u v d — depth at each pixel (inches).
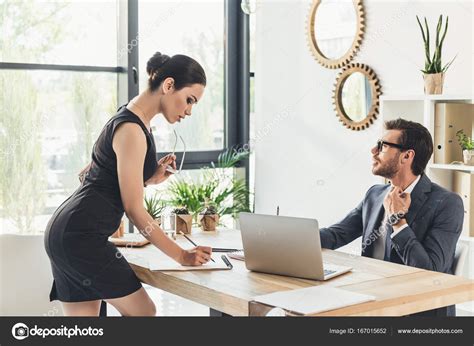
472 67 154.1
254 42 224.2
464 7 155.7
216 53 222.7
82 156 195.8
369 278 96.6
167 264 106.3
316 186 201.3
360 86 184.2
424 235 116.0
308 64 202.2
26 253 118.5
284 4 209.9
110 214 102.7
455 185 150.6
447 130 149.0
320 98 198.2
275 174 216.8
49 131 189.6
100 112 198.5
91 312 105.4
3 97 181.9
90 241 100.8
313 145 201.8
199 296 92.7
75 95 193.6
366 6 182.1
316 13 197.9
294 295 85.0
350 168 189.3
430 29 164.4
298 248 94.9
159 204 205.9
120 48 200.7
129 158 100.3
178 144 216.5
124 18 199.8
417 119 162.7
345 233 127.0
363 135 184.2
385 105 163.6
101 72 198.1
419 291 88.6
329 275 96.6
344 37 189.3
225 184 223.6
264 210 222.4
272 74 215.8
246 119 226.4
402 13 171.5
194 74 106.2
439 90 152.2
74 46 192.7
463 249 115.8
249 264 101.1
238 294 87.0
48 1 187.9
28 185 187.2
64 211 102.3
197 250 105.0
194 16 215.9
